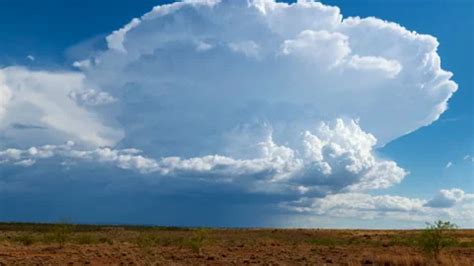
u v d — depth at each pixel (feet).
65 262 94.32
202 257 107.86
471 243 149.18
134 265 91.91
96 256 105.50
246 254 118.21
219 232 268.82
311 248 140.77
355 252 126.21
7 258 99.71
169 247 136.56
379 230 310.45
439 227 102.68
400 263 93.30
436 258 100.42
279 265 94.84
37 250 119.65
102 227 320.91
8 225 325.01
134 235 211.41
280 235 235.61
